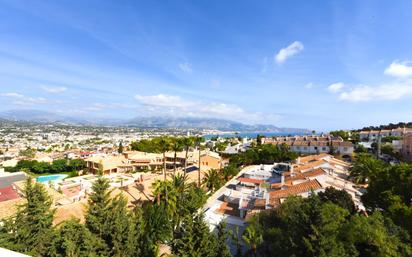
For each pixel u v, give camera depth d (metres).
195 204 35.78
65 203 38.56
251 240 23.06
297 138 108.19
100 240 20.23
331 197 27.42
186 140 50.94
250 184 52.09
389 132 103.50
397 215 20.16
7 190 42.03
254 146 100.69
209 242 19.34
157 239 29.39
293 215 20.78
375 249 16.38
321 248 15.08
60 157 118.56
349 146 82.25
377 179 27.09
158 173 74.81
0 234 20.34
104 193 23.78
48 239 21.77
